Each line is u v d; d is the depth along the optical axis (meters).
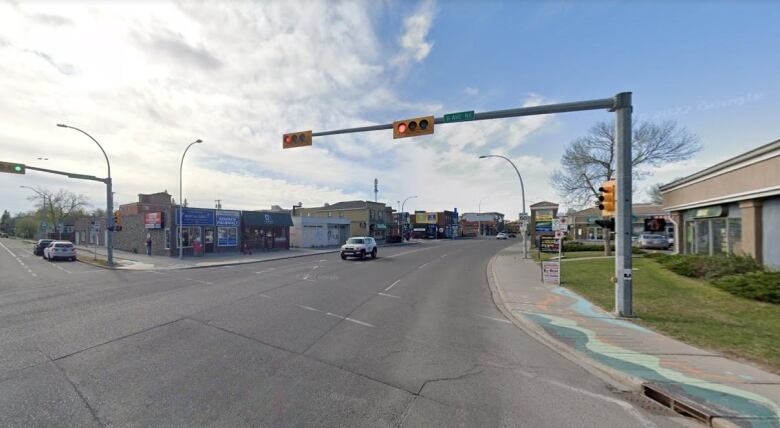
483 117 10.24
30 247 51.50
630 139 8.96
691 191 18.45
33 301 10.95
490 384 5.03
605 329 7.75
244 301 10.87
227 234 36.41
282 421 3.91
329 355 6.11
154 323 8.15
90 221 52.06
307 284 14.60
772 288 9.49
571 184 32.50
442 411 4.21
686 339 6.91
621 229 8.91
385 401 4.44
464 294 12.84
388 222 76.06
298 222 47.19
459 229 113.19
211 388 4.74
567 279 15.27
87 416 3.99
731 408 4.22
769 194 11.91
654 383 4.90
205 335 7.22
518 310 9.70
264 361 5.77
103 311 9.41
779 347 6.36
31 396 4.48
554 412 4.25
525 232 27.86
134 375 5.16
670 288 11.88
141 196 49.38
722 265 12.73
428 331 7.80
